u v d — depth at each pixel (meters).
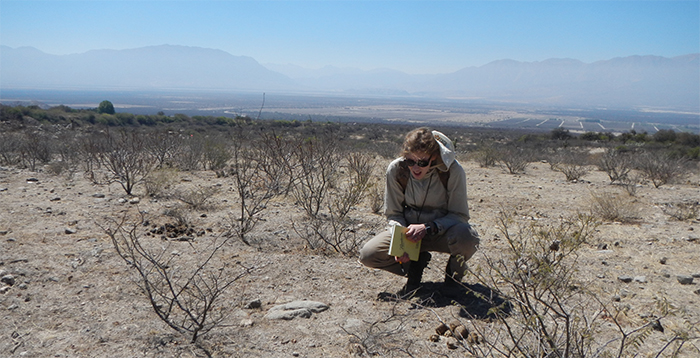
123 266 3.73
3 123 23.34
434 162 3.26
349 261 4.18
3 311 2.91
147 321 2.83
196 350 2.53
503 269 3.73
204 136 14.99
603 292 3.48
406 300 3.32
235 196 7.02
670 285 3.74
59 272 3.57
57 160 11.35
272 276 3.70
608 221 6.31
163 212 5.73
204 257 4.05
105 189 7.37
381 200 6.53
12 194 6.57
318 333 2.78
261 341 2.66
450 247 3.34
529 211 6.87
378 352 2.55
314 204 6.58
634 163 14.43
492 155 15.15
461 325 2.76
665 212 7.02
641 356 2.47
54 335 2.63
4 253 3.92
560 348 2.16
